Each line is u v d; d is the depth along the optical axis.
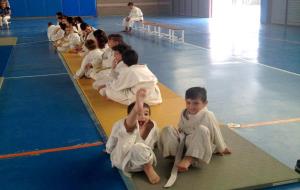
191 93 2.77
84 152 3.31
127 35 12.74
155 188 2.57
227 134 3.47
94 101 4.73
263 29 13.55
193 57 8.11
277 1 15.13
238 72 6.42
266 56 7.98
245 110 4.34
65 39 9.56
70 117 4.28
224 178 2.69
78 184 2.77
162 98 4.79
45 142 3.56
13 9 21.25
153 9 23.91
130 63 4.42
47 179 2.85
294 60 7.41
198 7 20.69
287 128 3.75
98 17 22.00
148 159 2.69
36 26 16.80
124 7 23.41
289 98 4.78
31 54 9.05
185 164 2.73
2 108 4.70
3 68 7.34
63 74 6.67
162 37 11.94
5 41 11.65
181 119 2.93
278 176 2.71
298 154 3.17
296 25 14.27
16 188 2.72
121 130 2.77
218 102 4.68
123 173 2.79
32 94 5.33
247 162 2.92
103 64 5.49
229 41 10.56
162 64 7.39
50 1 21.70
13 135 3.76
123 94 4.48
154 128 2.91
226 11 22.83
